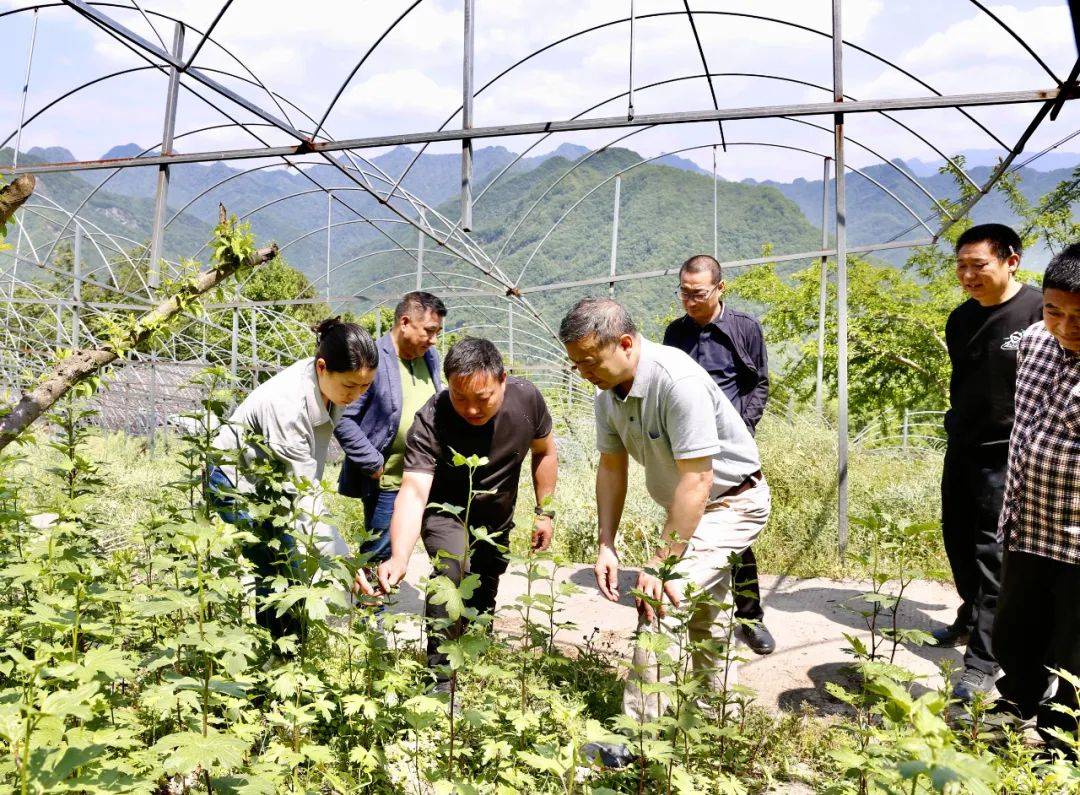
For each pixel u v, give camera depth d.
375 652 2.46
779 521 6.47
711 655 2.99
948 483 3.95
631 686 2.91
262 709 2.57
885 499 6.64
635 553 6.28
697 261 4.45
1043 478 2.69
